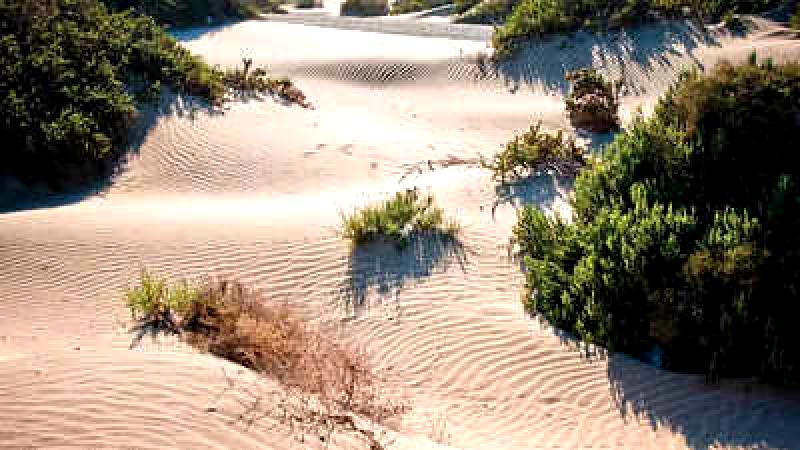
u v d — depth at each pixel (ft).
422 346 23.56
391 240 30.07
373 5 111.86
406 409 20.08
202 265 28.22
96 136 40.52
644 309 23.73
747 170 29.63
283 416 16.48
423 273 28.04
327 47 75.66
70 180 39.29
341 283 27.27
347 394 19.65
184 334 21.75
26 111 39.40
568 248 27.22
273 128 49.34
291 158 44.73
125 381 17.04
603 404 20.90
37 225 31.04
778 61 51.85
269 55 72.64
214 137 46.14
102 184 39.88
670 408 20.71
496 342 23.72
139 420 15.48
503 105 57.47
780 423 19.98
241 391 17.15
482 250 30.14
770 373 21.29
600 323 23.44
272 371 19.86
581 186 32.07
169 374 17.48
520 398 21.15
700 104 32.04
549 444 19.15
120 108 43.73
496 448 18.66
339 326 24.70
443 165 44.14
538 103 56.75
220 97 52.47
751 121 30.40
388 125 53.83
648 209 27.84
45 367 17.84
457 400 21.01
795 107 30.83
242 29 84.23
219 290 25.09
